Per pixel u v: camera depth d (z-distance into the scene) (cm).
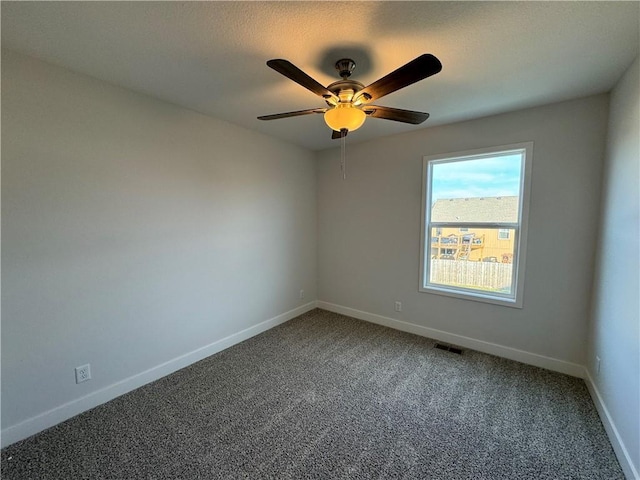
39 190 177
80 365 199
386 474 154
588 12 130
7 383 171
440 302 314
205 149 269
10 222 168
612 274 189
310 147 384
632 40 150
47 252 182
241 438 179
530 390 225
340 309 400
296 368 260
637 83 162
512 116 257
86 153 195
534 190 251
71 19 136
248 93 221
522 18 135
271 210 342
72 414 196
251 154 313
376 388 230
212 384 236
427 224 319
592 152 226
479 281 293
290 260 373
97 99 199
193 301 268
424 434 182
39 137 176
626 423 155
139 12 131
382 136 337
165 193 241
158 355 244
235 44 158
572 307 243
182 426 189
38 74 174
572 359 246
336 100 172
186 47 160
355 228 374
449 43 155
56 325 188
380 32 146
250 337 324
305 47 160
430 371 254
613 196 195
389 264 348
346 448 171
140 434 181
